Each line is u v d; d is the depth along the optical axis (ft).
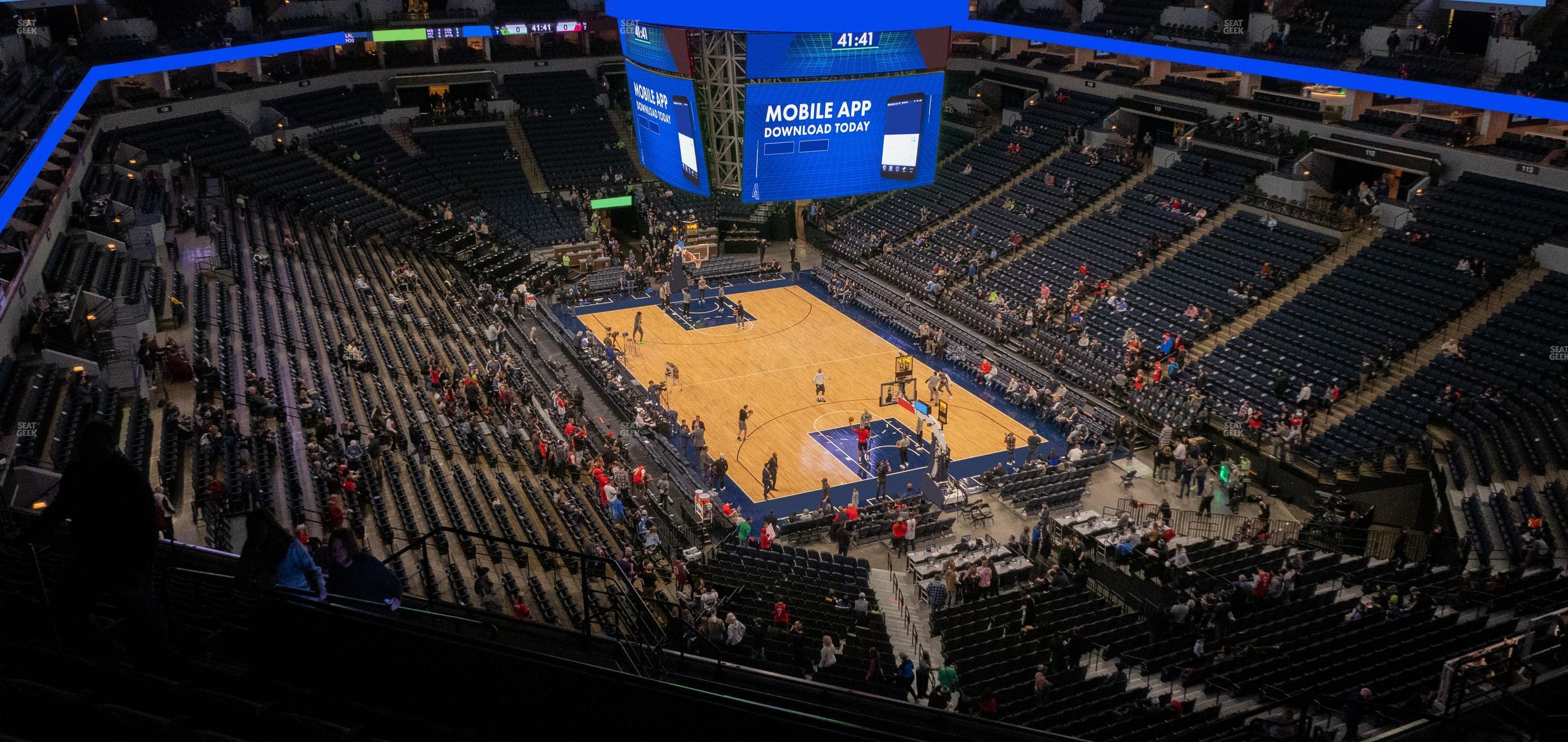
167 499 66.03
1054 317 134.51
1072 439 108.47
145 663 21.71
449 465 93.09
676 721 22.88
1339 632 67.36
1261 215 134.41
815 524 96.17
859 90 68.39
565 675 23.80
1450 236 115.75
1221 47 144.46
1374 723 52.49
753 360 135.85
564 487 93.45
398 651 24.61
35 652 21.01
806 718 22.38
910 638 77.82
